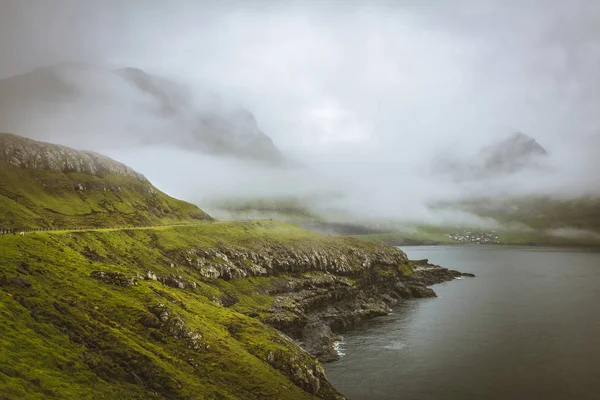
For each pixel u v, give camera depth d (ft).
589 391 380.37
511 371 432.25
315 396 337.52
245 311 499.92
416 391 389.39
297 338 520.01
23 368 192.54
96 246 468.34
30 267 308.60
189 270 554.87
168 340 311.88
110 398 209.05
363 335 581.94
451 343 533.55
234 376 306.35
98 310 300.20
